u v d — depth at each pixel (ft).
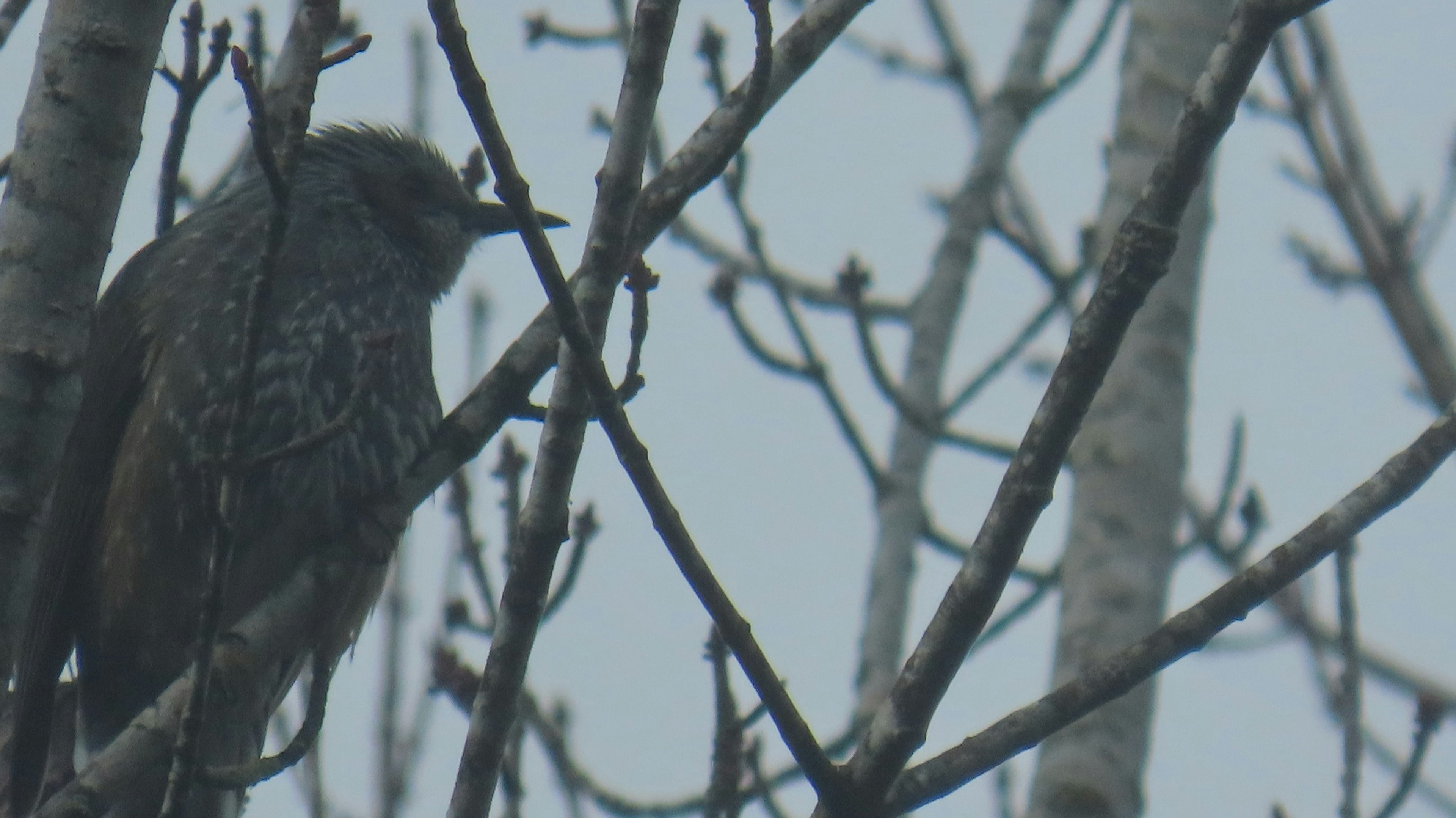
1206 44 36.83
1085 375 21.25
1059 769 30.30
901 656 38.50
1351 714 27.58
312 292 34.88
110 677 35.14
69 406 24.63
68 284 24.50
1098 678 22.39
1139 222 20.99
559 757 35.14
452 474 32.14
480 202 40.78
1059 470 21.53
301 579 30.68
